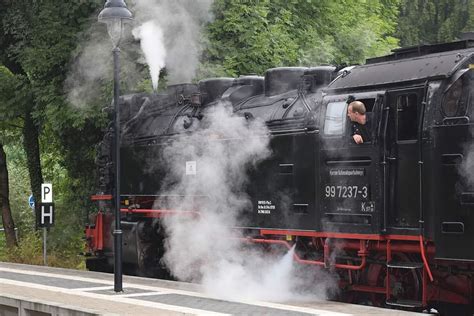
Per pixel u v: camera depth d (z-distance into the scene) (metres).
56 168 31.19
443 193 11.38
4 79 25.05
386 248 12.39
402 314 11.16
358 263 13.07
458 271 11.41
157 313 11.65
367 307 12.11
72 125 23.64
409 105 12.16
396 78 12.34
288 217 14.27
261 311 11.73
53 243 26.22
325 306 12.47
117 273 14.46
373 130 12.43
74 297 13.70
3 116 25.12
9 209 28.77
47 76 24.23
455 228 11.21
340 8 26.44
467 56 11.55
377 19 28.41
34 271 18.91
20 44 24.55
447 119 11.41
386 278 12.45
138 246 18.80
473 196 10.99
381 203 12.34
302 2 25.34
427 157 11.62
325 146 13.34
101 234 20.53
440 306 12.30
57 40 23.88
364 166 12.64
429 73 11.81
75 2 23.39
